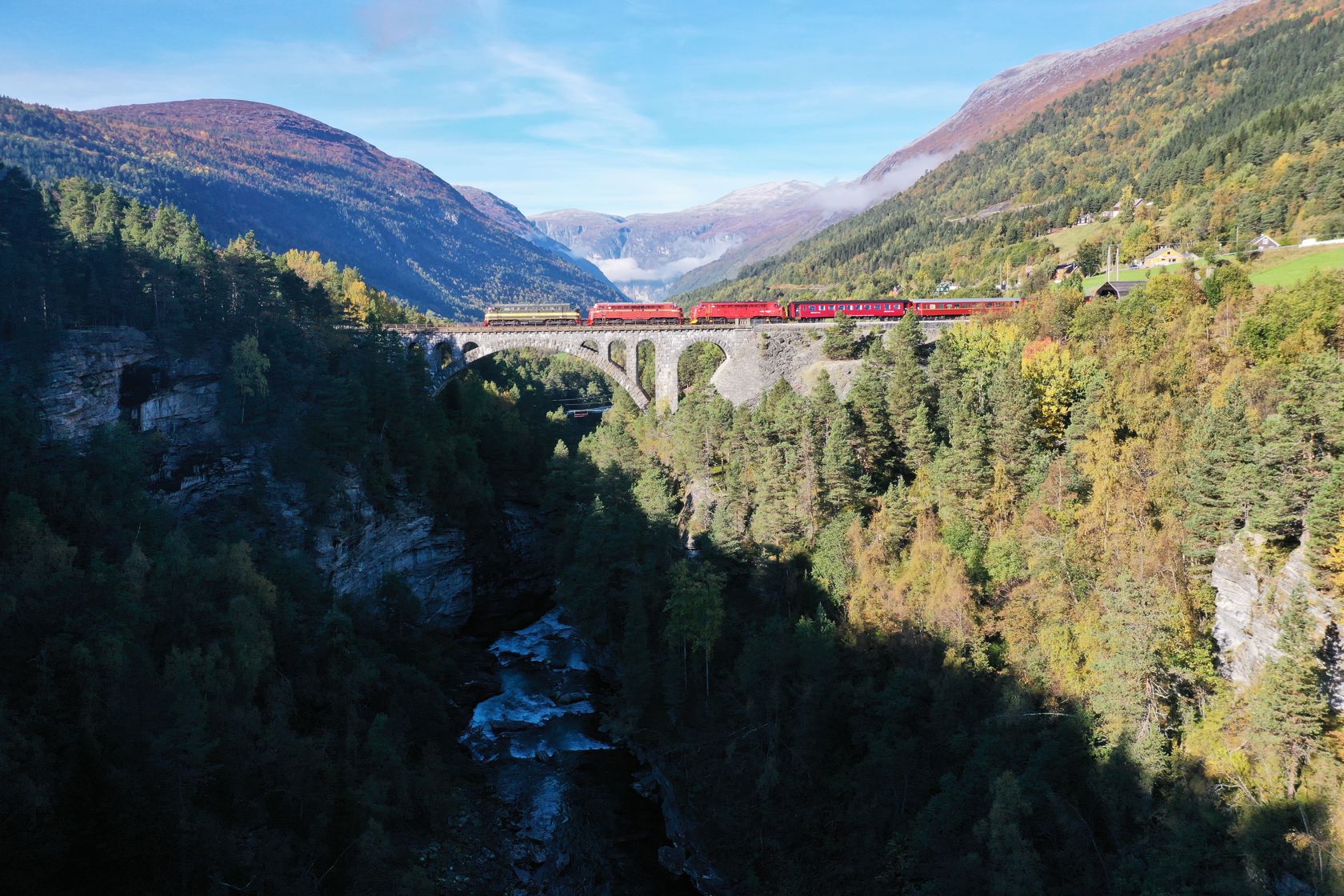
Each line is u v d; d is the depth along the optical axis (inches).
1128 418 2664.9
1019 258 7007.9
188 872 1807.3
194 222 4320.9
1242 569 1961.1
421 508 4126.5
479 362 6181.1
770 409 3666.3
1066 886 1768.0
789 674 2566.4
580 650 3683.6
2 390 2736.2
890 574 2620.6
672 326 5027.1
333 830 2094.0
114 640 2015.3
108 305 3454.7
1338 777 1576.0
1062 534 2330.2
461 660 3622.0
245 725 2117.4
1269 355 2588.6
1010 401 2795.3
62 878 1688.0
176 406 3535.9
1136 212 6771.7
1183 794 1734.7
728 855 2345.0
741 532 3201.3
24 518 2317.9
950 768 2155.5
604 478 3878.0
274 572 2933.1
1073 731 1964.8
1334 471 1772.9
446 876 2203.5
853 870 2143.2
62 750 1820.9
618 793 2687.0
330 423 3607.3
